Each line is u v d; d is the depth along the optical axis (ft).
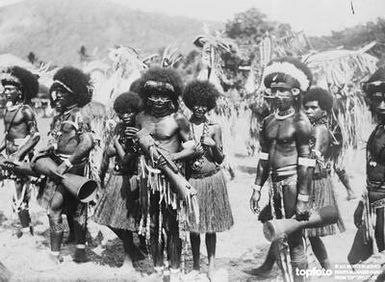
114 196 16.21
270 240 16.53
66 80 16.69
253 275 16.57
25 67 18.51
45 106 18.19
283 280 16.63
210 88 15.69
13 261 17.22
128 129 15.92
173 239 16.07
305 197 16.47
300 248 16.63
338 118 17.08
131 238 16.78
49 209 17.20
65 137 16.90
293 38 18.54
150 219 16.08
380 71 17.70
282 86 16.48
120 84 17.69
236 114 17.39
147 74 15.80
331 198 16.75
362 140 17.35
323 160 16.70
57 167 16.90
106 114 17.20
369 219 17.19
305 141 16.38
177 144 15.76
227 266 16.53
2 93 17.92
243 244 16.65
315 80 17.71
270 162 16.67
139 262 16.85
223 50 18.13
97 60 18.43
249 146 17.13
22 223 17.94
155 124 15.71
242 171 17.04
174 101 15.85
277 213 16.69
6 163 17.79
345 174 17.20
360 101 17.46
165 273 16.30
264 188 16.81
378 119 17.40
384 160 17.03
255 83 17.72
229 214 16.28
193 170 15.83
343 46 18.74
